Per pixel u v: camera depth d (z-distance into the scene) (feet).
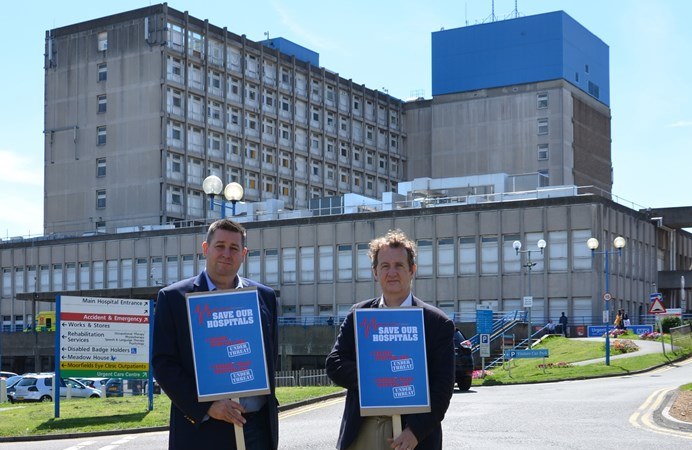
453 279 214.69
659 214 243.19
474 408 69.62
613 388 87.71
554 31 353.31
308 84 352.90
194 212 307.78
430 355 22.95
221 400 21.99
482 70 364.38
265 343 22.80
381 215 223.92
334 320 223.51
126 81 309.63
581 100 364.38
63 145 320.70
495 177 237.86
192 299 22.36
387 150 384.06
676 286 242.99
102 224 308.60
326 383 133.39
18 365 240.94
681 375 107.34
